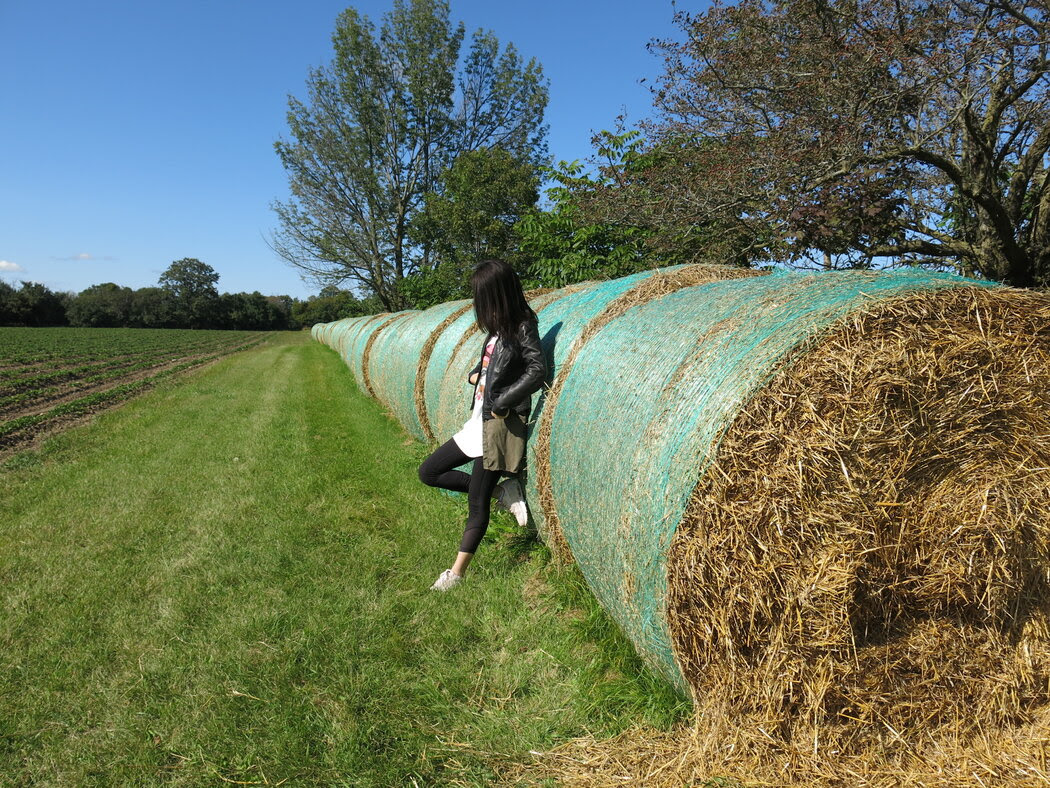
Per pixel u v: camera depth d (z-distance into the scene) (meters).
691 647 2.32
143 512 5.43
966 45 5.61
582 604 3.45
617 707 2.65
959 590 2.37
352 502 5.49
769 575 2.21
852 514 2.23
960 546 2.36
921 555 2.34
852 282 2.44
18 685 2.97
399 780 2.32
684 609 2.30
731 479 2.19
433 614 3.48
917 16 6.05
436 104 33.84
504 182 19.83
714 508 2.20
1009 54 5.59
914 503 2.32
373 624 3.38
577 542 3.18
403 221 34.78
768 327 2.35
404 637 3.28
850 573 2.23
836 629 2.24
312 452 7.52
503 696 2.80
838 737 2.27
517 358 3.41
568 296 4.84
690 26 7.34
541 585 3.81
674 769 2.26
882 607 2.33
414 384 7.54
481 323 3.47
